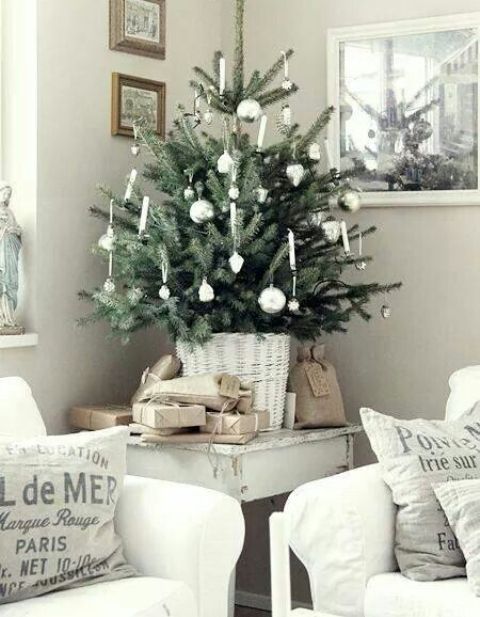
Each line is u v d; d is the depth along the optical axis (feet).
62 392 13.29
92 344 13.62
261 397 12.80
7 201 12.67
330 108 12.76
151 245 12.32
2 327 12.59
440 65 13.69
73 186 13.33
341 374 14.46
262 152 12.57
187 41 14.69
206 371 12.73
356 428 13.48
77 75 13.34
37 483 10.01
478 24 13.44
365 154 14.17
